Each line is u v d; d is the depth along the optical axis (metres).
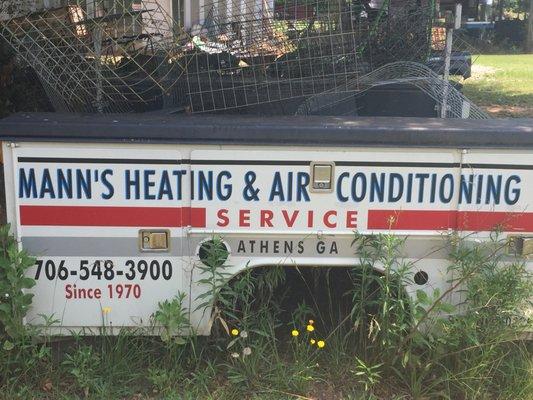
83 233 3.03
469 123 3.15
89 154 2.95
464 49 4.70
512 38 30.08
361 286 3.13
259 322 3.34
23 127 2.90
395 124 3.08
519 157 2.98
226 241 3.07
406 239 3.07
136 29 3.55
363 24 3.76
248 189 3.00
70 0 3.76
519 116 10.16
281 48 3.46
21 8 4.18
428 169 2.99
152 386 3.26
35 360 3.20
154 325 3.16
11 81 4.50
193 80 3.47
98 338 3.25
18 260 2.96
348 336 3.43
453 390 3.22
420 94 3.62
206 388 3.22
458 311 3.12
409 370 3.23
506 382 3.25
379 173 3.00
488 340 3.12
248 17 3.55
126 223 3.03
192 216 3.03
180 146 2.95
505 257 3.08
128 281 3.10
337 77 3.46
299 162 2.98
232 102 3.48
